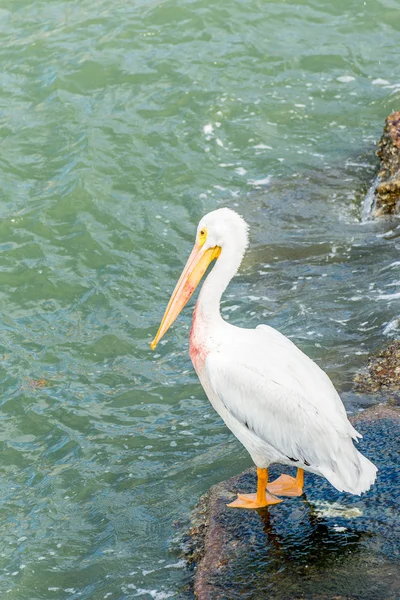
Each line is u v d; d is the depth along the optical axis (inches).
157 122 605.0
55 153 577.3
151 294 468.4
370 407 346.9
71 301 466.6
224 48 676.7
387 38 690.2
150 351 428.8
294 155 583.8
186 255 496.4
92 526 330.6
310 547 275.1
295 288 458.6
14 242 509.4
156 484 343.9
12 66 663.1
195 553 297.7
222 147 588.4
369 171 564.1
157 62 661.9
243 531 287.4
